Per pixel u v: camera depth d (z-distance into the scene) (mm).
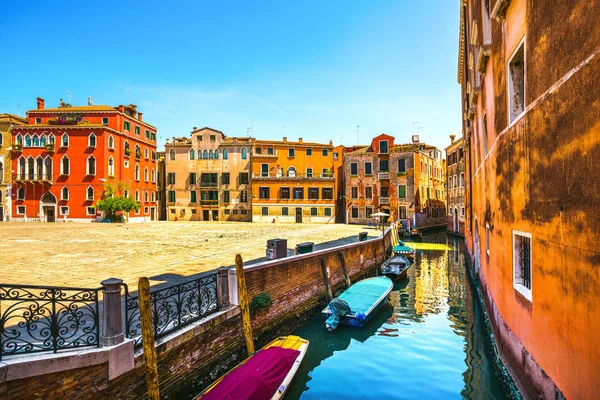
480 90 10789
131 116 43500
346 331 10812
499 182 7691
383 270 17406
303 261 11789
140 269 11727
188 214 45656
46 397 4500
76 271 11281
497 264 8188
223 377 6414
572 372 4152
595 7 3498
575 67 3914
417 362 8797
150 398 5520
